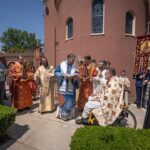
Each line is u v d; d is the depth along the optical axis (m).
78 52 14.12
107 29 13.34
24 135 6.14
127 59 13.52
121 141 3.40
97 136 3.54
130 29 13.86
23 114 8.23
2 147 5.45
